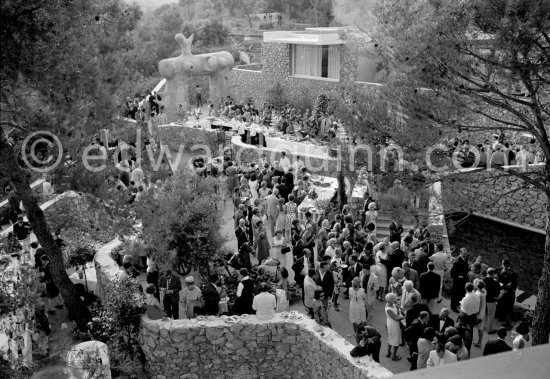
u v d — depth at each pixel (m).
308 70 35.75
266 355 13.53
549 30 10.19
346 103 13.85
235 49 56.78
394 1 12.30
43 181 19.11
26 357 11.41
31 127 12.80
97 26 13.54
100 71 13.38
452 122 11.84
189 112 35.59
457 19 11.10
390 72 12.85
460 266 14.45
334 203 21.48
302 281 14.60
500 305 14.20
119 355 13.59
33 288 12.07
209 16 72.19
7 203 19.34
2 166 13.25
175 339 13.31
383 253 15.03
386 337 13.79
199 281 15.65
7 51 11.60
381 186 12.84
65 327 14.81
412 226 16.34
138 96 33.31
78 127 13.47
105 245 17.17
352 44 21.12
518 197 22.33
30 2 11.77
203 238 15.31
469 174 12.55
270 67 37.53
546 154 11.89
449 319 12.20
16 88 12.48
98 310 14.80
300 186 20.77
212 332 13.34
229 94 38.72
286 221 17.86
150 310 13.66
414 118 12.04
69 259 16.47
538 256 21.20
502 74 10.77
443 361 10.81
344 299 15.44
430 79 11.61
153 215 14.77
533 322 12.55
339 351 12.05
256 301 13.45
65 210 16.28
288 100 36.66
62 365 10.81
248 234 17.81
